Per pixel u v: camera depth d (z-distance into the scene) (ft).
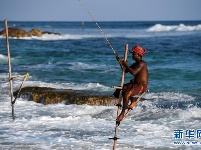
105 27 649.20
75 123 65.51
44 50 200.34
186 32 383.24
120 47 218.18
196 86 99.45
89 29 563.89
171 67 131.64
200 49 192.85
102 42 257.55
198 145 54.34
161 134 59.06
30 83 101.19
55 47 220.02
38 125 64.23
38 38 293.64
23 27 634.84
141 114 69.87
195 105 77.51
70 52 189.67
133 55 43.65
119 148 52.75
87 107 74.33
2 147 53.11
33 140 56.24
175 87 98.53
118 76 115.65
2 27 571.69
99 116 70.23
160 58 159.53
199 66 132.87
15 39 275.59
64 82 105.09
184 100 82.53
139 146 53.57
